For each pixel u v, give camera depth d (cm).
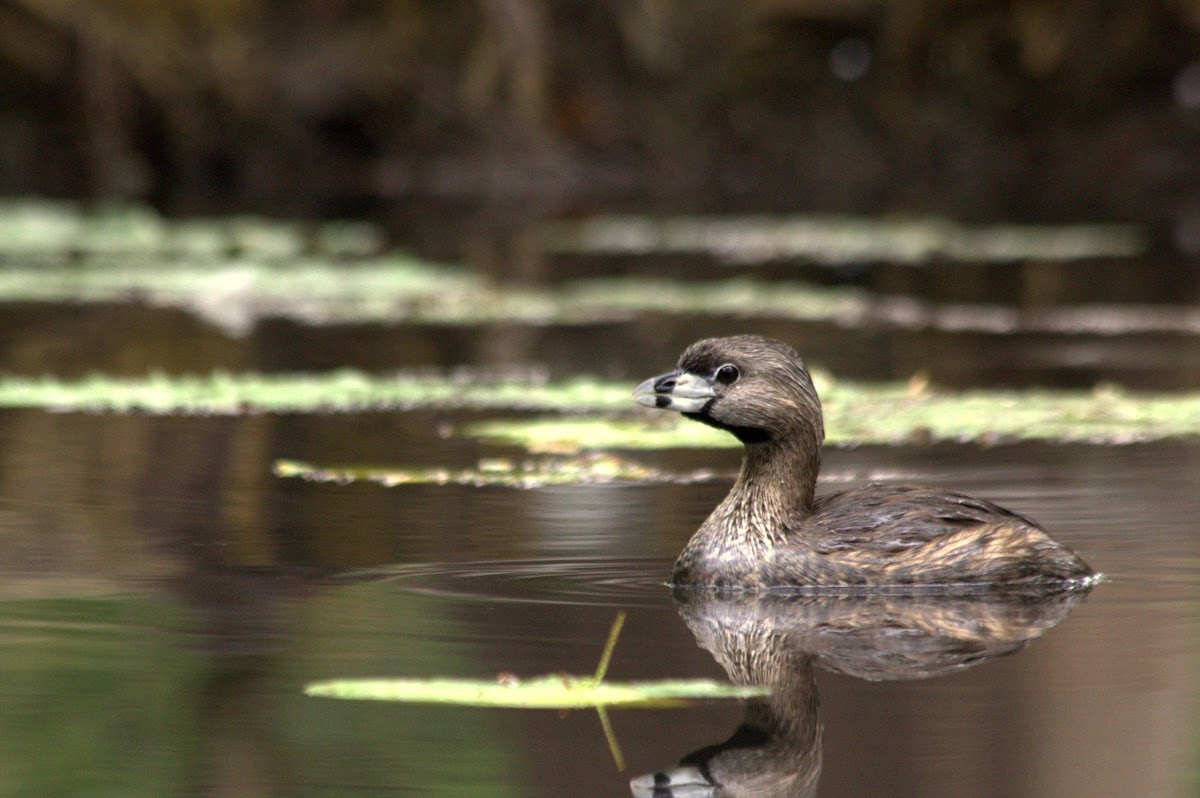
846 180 4641
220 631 853
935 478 1266
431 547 1045
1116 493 1205
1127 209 4059
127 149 4203
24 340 2122
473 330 2314
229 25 4225
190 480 1268
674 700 741
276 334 2233
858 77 4634
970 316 2397
